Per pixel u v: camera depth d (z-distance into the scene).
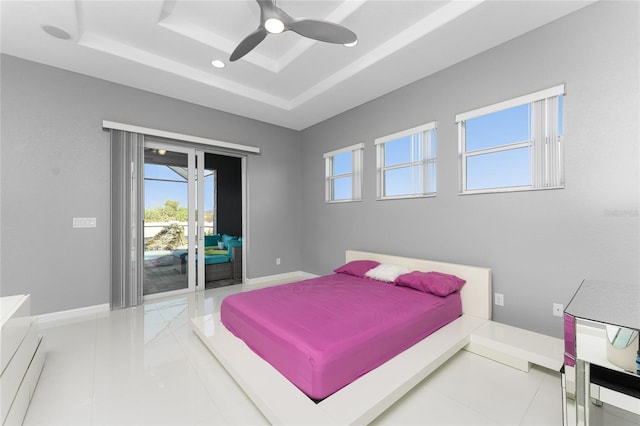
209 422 1.56
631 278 2.02
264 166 4.95
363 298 2.46
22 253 2.95
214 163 5.47
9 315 1.48
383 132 3.82
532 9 2.22
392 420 1.57
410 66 3.08
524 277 2.54
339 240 4.56
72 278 3.21
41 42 2.68
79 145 3.26
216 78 3.60
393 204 3.70
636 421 1.52
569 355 1.26
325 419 1.31
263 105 4.18
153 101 3.77
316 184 5.04
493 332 2.33
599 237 2.15
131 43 2.92
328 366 1.50
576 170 2.26
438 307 2.38
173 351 2.36
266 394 1.49
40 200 3.04
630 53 2.02
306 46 2.98
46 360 2.21
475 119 2.95
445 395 1.78
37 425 1.53
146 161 3.85
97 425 1.54
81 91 3.27
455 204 3.04
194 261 4.28
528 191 2.52
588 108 2.20
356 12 2.45
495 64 2.72
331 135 4.70
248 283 4.78
